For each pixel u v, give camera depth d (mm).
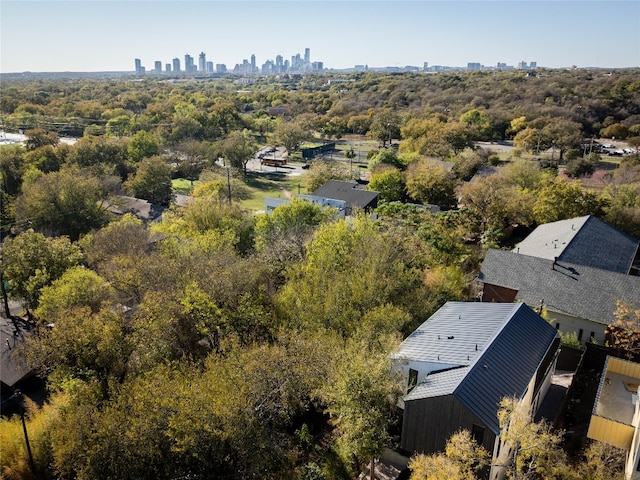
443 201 72062
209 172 85438
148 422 22297
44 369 31219
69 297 35750
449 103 157750
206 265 36375
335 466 25875
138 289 36844
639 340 31953
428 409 23172
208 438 21891
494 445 21578
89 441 22625
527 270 41375
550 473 19984
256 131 162625
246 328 33125
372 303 34312
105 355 29750
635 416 22281
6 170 78250
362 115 155875
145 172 80062
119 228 48969
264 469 23156
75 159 86000
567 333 37375
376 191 72188
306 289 34562
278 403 25422
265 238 48562
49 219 61281
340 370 24125
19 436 25969
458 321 30656
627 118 124625
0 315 43938
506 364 25578
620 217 55312
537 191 63500
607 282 38375
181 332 32781
